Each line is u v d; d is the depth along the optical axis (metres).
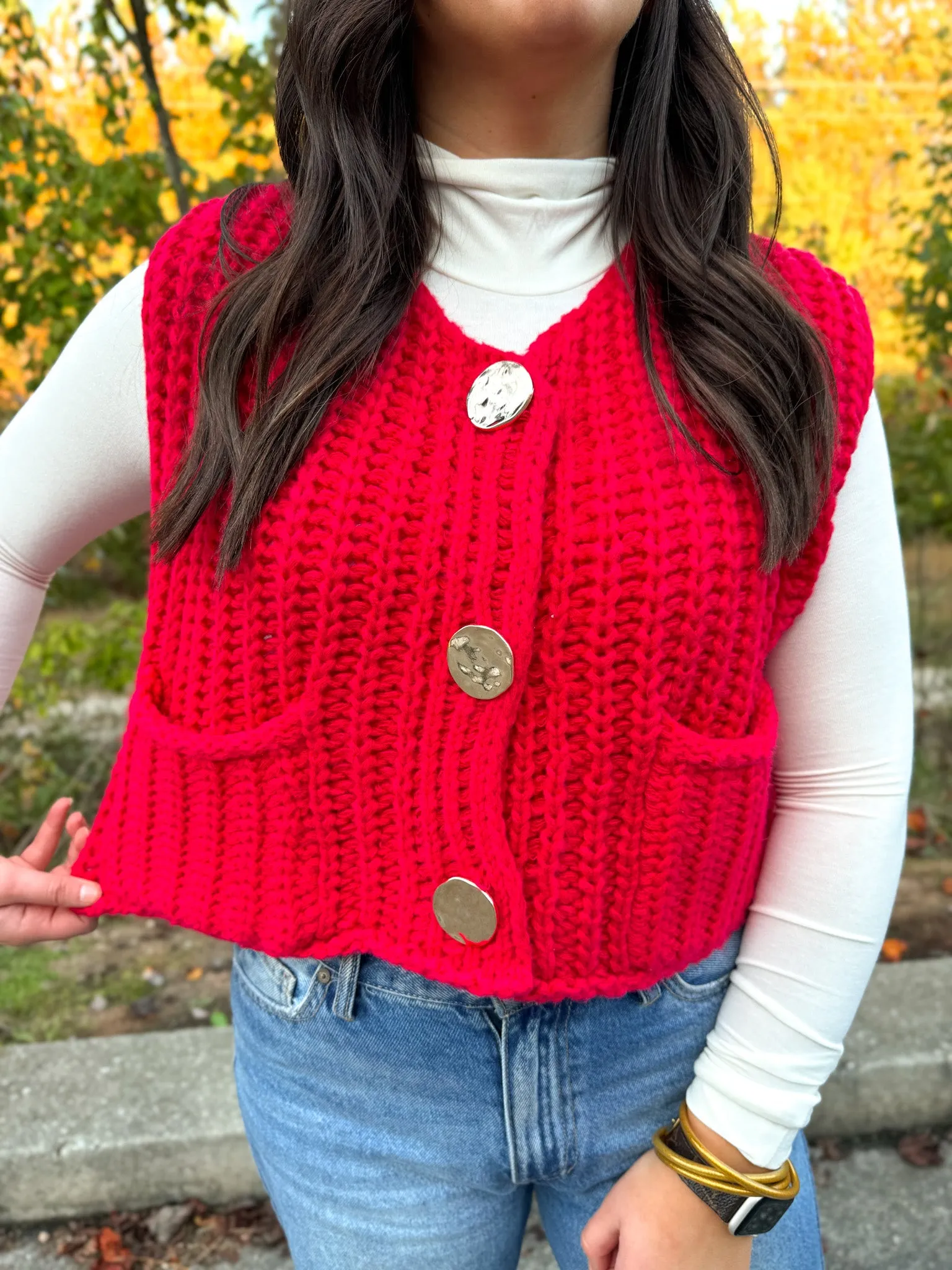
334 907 0.77
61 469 0.80
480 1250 0.89
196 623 0.75
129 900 0.81
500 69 0.69
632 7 0.67
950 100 3.16
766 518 0.70
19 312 2.62
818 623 0.76
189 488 0.71
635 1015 0.82
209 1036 1.97
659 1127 0.85
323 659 0.71
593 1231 0.82
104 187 2.52
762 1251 0.86
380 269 0.70
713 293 0.72
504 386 0.70
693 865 0.77
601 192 0.76
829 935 0.77
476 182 0.74
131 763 0.80
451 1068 0.81
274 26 2.50
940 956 2.36
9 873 0.82
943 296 3.55
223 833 0.78
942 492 3.46
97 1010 2.21
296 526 0.69
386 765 0.74
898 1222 1.76
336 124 0.71
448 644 0.69
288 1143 0.87
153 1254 1.71
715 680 0.73
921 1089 1.90
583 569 0.69
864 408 0.75
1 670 0.84
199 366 0.72
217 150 2.94
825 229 3.54
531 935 0.75
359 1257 0.87
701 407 0.71
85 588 3.71
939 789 3.25
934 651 3.75
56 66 2.84
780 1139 0.77
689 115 0.79
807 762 0.79
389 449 0.70
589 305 0.74
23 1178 1.72
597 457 0.70
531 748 0.72
